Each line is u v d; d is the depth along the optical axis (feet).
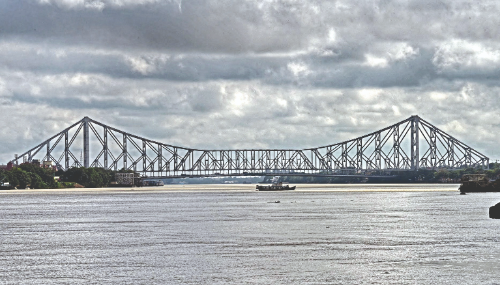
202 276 272.92
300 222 469.98
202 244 355.36
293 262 299.99
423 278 268.21
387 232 402.72
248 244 353.92
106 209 647.15
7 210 649.61
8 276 277.44
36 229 446.60
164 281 265.13
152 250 336.49
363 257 311.68
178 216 536.42
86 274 279.28
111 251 335.47
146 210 622.95
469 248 335.67
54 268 292.61
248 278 269.03
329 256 314.76
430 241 361.10
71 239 385.70
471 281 263.49
